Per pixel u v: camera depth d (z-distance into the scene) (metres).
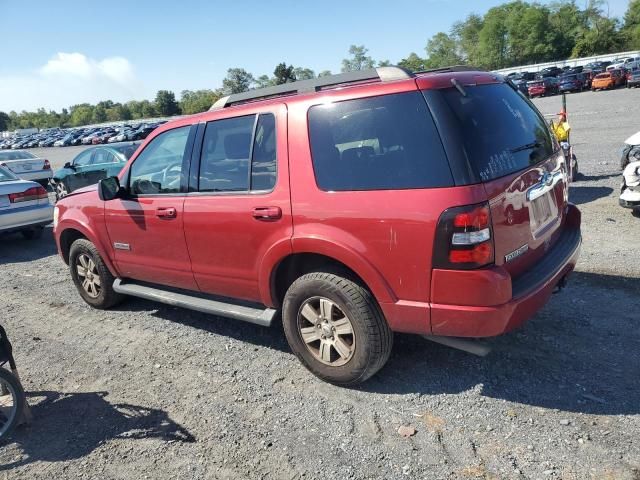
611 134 15.27
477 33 117.94
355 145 3.24
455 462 2.82
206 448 3.13
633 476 2.61
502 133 3.23
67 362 4.43
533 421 3.08
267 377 3.87
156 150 4.46
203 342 4.57
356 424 3.22
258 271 3.79
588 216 7.17
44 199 9.38
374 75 3.35
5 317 5.65
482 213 2.86
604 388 3.32
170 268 4.50
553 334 4.02
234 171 3.86
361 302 3.31
